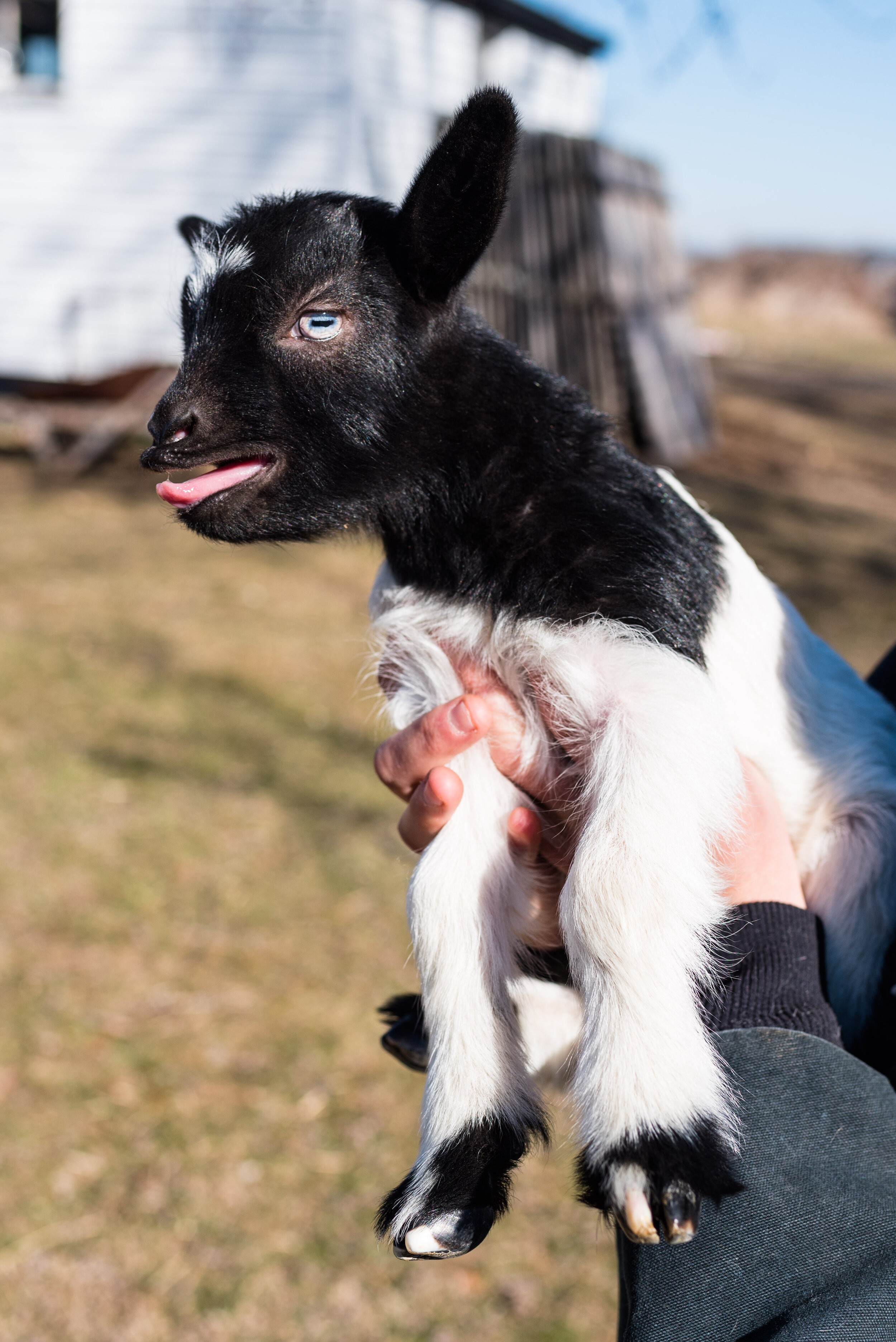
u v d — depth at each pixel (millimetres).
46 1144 3416
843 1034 1823
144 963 4195
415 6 12641
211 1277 3061
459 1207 1511
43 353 13328
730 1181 1206
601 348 12555
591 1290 3098
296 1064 3793
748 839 1562
